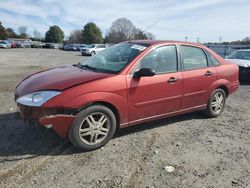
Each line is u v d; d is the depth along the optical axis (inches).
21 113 159.3
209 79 223.1
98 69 185.2
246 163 158.9
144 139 187.5
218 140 191.0
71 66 206.2
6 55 1150.3
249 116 249.3
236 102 302.0
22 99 157.5
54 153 161.6
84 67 195.8
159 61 193.0
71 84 157.9
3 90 327.6
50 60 939.3
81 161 153.9
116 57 192.2
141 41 207.3
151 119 192.7
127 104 175.2
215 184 136.2
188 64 210.8
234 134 203.5
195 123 224.4
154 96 187.5
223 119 237.9
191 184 135.3
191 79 208.8
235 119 239.0
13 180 132.9
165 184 134.3
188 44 214.5
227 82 239.1
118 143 179.5
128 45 203.6
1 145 169.3
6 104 258.7
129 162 154.7
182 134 199.5
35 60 916.6
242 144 185.6
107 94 164.6
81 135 161.5
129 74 175.5
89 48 1379.2
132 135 193.5
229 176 144.0
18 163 148.8
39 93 154.6
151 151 169.6
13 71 552.7
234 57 495.8
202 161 159.2
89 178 137.2
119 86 169.5
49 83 161.8
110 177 138.8
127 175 141.3
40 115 151.5
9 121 210.1
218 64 233.9
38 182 132.0
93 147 166.4
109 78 167.3
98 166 149.1
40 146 169.5
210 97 229.0
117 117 175.8
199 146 179.8
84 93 156.9
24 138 179.8
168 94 195.3
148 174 142.8
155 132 200.8
